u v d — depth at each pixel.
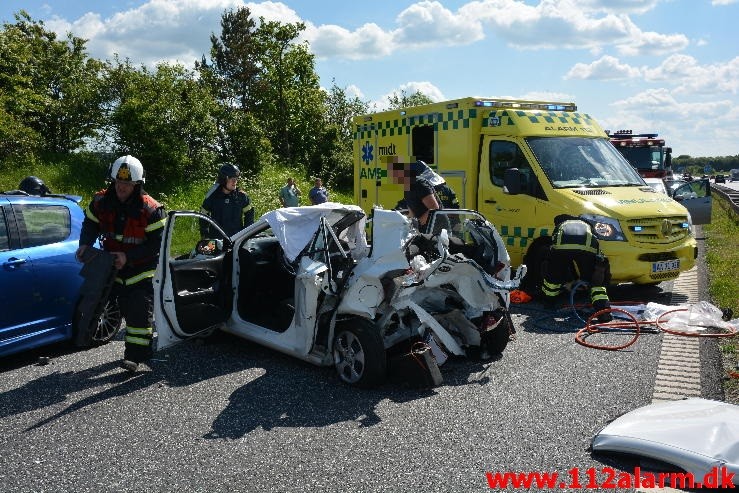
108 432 4.55
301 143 26.86
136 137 17.22
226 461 4.10
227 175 7.75
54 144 18.47
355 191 12.60
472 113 9.69
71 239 6.46
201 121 18.41
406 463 4.05
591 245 7.72
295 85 27.14
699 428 4.02
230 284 6.37
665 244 8.38
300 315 5.70
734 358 6.02
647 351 6.33
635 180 9.53
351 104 30.20
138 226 5.64
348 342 5.51
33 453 4.23
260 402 5.11
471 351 6.29
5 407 5.02
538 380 5.56
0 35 17.89
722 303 8.03
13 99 16.62
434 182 7.23
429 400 5.12
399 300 5.51
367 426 4.62
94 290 5.48
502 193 9.38
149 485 3.81
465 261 5.63
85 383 5.56
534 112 9.63
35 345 6.07
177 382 5.58
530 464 4.03
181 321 5.89
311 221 5.84
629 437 4.07
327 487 3.76
